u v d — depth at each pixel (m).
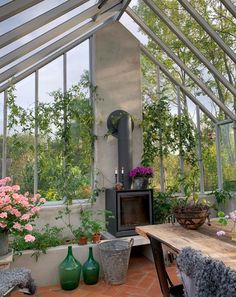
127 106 4.82
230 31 3.80
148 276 3.56
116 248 3.45
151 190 4.20
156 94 5.15
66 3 3.14
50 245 3.52
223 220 2.20
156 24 4.50
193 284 1.31
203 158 5.36
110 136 4.66
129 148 4.48
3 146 4.16
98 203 4.47
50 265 3.37
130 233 3.99
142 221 4.10
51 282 3.35
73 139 4.53
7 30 2.84
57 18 3.38
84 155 4.54
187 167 5.22
